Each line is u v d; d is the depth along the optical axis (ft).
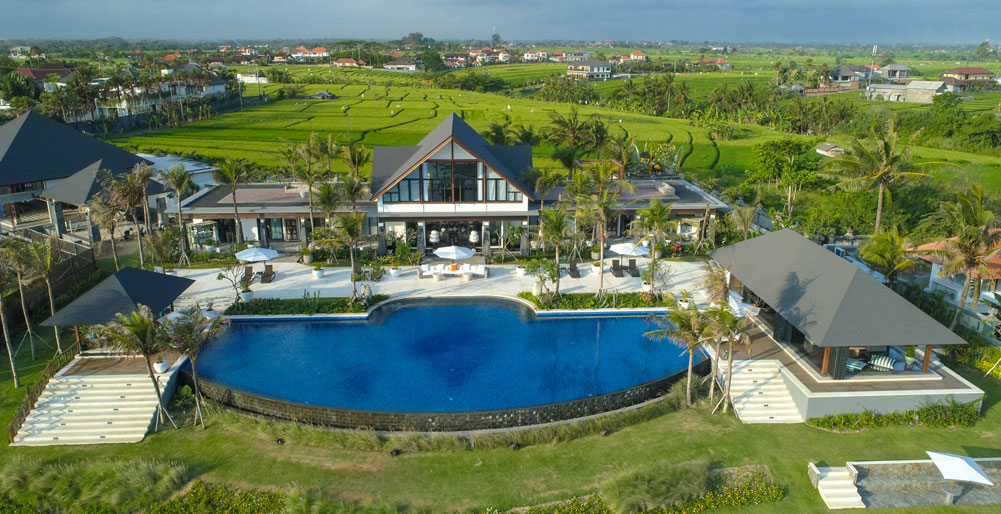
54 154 205.26
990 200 191.42
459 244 173.88
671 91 547.90
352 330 124.67
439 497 78.18
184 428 94.02
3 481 80.64
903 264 125.70
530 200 170.19
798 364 107.14
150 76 490.08
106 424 93.45
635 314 134.31
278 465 84.33
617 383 105.19
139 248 152.87
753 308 121.19
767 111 466.29
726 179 271.90
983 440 91.50
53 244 153.17
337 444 89.10
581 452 87.97
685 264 163.32
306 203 179.93
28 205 203.21
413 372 107.96
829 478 82.23
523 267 154.71
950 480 83.10
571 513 75.46
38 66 630.33
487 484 80.84
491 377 106.63
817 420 95.71
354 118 435.12
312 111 469.98
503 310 135.95
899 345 96.53
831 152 304.09
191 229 170.50
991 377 108.78
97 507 77.71
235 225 174.19
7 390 101.60
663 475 80.18
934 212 183.01
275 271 154.92
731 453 87.51
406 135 367.86
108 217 147.74
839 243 179.93
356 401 98.43
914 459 86.69
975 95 582.35
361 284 145.38
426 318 131.03
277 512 75.61
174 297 117.19
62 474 81.97
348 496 78.07
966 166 259.80
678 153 317.63
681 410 99.45
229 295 138.00
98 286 111.55
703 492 79.10
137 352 89.92
